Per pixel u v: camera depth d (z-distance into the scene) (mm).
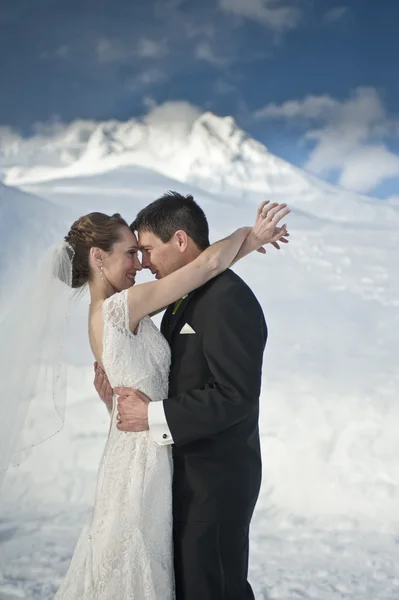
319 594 3168
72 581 2074
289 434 4785
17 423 2266
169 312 2248
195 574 2035
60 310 2234
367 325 7484
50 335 2232
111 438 2154
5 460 2266
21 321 2246
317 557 3578
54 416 4605
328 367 6051
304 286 8820
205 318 2080
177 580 2059
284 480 4438
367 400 5195
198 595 2029
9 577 3314
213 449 2076
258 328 2082
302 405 5094
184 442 2012
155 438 2023
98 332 2154
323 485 4363
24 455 4559
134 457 2066
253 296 2125
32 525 3977
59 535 3844
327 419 4922
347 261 9977
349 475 4438
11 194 8648
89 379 5391
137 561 1994
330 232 11602
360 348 6707
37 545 3695
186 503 2068
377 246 10859
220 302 2068
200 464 2072
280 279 9016
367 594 3174
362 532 3889
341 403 5125
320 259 9984
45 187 14922
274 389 5395
